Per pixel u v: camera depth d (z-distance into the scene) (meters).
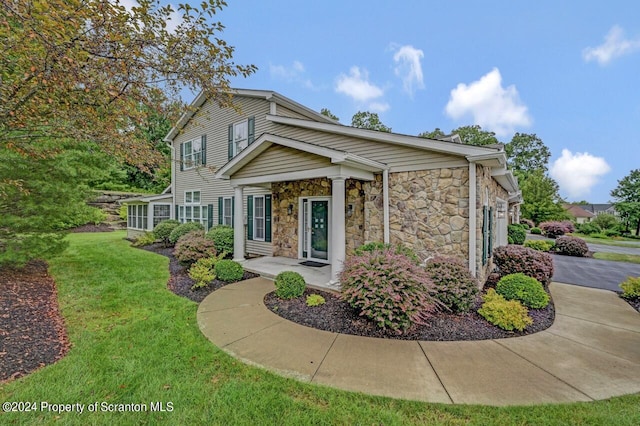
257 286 6.29
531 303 4.82
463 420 2.36
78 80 3.44
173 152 15.21
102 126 4.38
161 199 15.21
